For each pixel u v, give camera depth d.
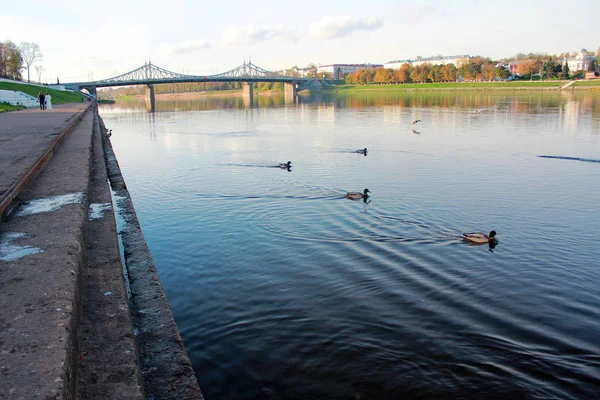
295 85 164.12
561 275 9.98
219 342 7.41
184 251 11.52
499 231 12.88
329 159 25.67
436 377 6.52
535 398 6.09
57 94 80.75
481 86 133.62
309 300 8.83
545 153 26.69
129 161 26.77
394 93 135.88
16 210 7.48
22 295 4.35
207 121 58.97
